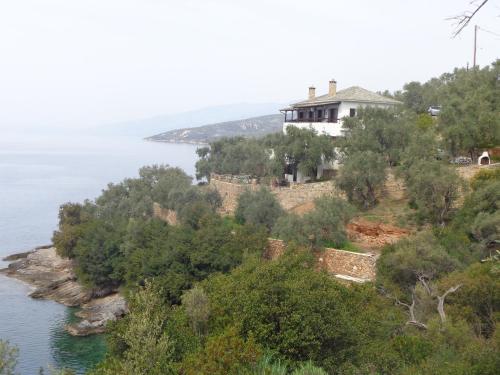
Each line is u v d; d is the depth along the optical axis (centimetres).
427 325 2933
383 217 4994
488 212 4016
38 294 6788
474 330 3005
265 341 2441
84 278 6631
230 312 2708
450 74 10081
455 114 5647
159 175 8919
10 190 17975
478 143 5297
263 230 5288
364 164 5306
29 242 10312
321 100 7450
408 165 4969
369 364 2377
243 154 8575
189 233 5669
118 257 6462
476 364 2303
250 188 6538
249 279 2784
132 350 2547
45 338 5362
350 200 5444
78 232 7250
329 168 6781
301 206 6009
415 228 4653
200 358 2194
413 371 2273
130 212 8056
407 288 3650
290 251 4178
